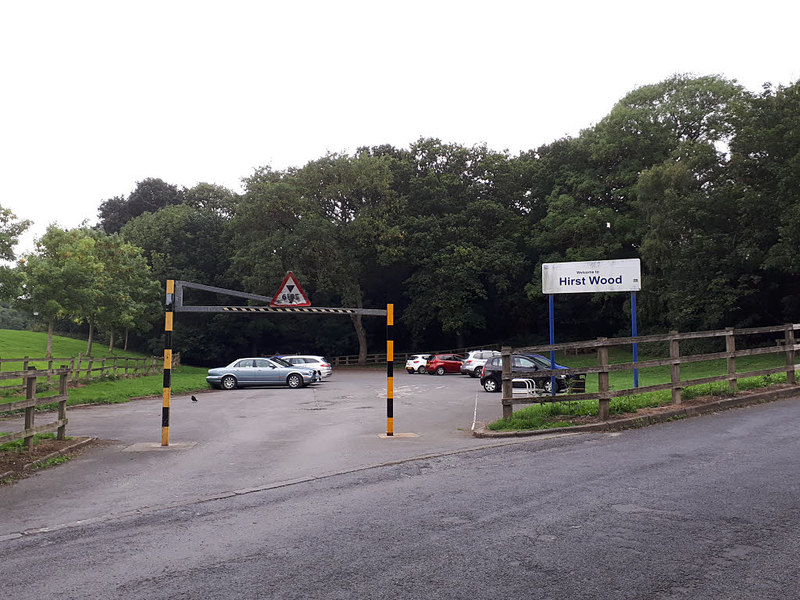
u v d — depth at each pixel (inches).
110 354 1939.0
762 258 1257.4
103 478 333.1
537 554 185.9
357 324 2193.7
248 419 643.5
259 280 1927.9
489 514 230.1
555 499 246.7
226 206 2600.9
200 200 2797.7
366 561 185.3
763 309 1504.7
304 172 2073.1
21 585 176.6
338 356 2519.7
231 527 230.1
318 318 2512.3
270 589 166.7
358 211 2107.5
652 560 178.2
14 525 244.1
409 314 2089.1
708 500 235.9
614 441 369.4
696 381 477.4
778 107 1237.1
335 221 2123.5
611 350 1907.0
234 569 183.5
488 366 1000.9
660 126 1679.4
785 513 217.0
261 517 242.5
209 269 2407.7
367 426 550.3
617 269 538.9
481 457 345.4
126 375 1262.3
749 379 561.3
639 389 443.5
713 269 1391.5
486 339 2436.0
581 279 547.8
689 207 1368.1
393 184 2194.9
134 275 1909.4
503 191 2102.6
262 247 1939.0
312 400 885.8
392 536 208.5
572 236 1803.6
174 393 1064.8
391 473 315.9
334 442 447.8
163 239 2351.1
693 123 1692.9
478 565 178.7
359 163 2038.6
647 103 1759.4
